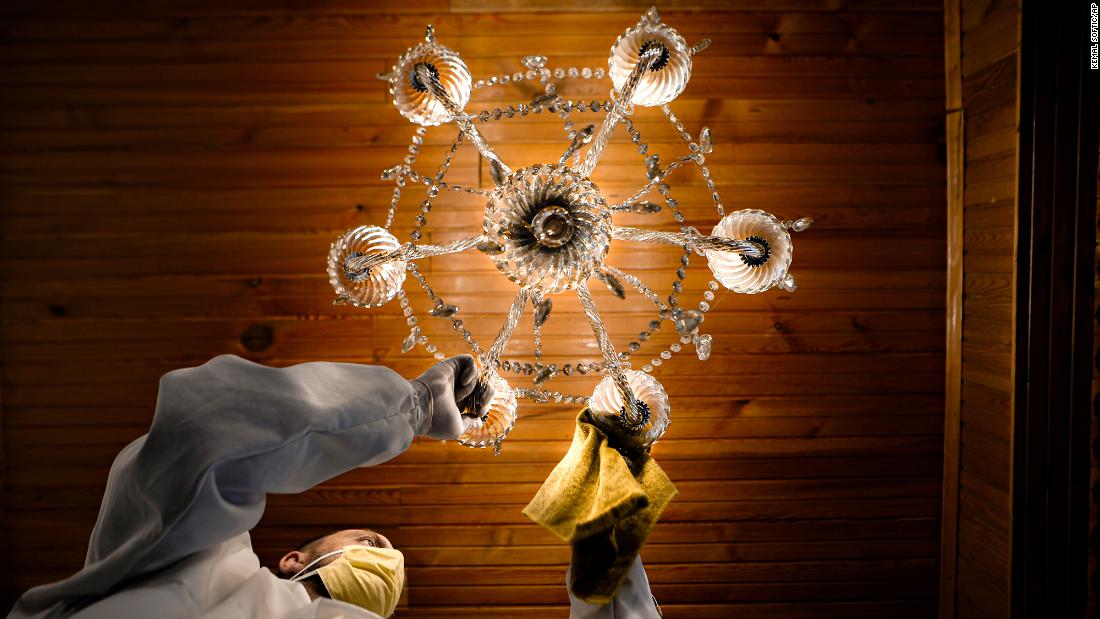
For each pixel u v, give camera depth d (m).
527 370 1.10
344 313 1.39
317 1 1.37
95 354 1.39
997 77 1.26
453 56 1.04
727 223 1.01
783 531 1.45
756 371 1.42
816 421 1.43
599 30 1.37
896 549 1.45
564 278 0.87
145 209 1.37
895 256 1.40
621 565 0.96
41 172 1.37
